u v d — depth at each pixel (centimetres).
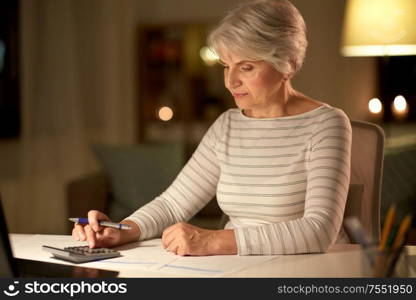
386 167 408
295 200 216
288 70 211
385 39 462
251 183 222
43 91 693
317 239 187
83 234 204
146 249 199
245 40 203
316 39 786
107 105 752
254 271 168
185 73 787
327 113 219
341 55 780
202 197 240
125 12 765
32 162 679
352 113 779
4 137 664
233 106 778
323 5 782
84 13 745
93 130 753
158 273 168
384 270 144
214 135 241
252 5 207
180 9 808
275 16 205
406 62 748
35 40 682
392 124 750
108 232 203
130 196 479
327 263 176
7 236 141
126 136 769
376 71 766
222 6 796
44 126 693
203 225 457
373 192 238
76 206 464
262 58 206
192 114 789
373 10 464
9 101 664
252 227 192
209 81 786
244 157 228
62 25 707
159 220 224
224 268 172
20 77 670
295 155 218
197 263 178
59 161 704
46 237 219
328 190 198
